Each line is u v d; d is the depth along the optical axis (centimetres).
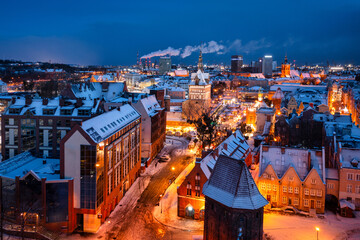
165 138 15988
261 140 14625
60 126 11425
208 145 13462
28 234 7344
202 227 7919
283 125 13288
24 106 11694
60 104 11675
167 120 18250
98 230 7725
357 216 8306
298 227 7794
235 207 6078
